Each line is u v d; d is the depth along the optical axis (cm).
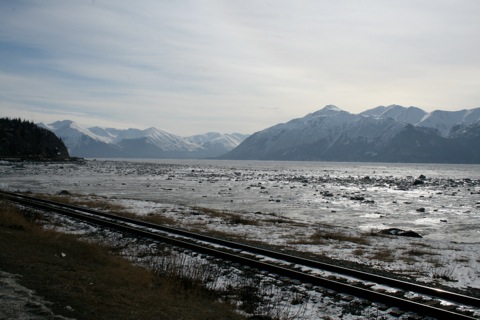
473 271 1459
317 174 15350
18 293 809
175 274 1193
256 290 1119
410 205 5578
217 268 1334
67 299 811
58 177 9269
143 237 1809
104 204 3606
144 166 19788
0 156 18112
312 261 1386
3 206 2292
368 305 995
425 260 1656
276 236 2200
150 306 856
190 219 2828
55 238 1518
